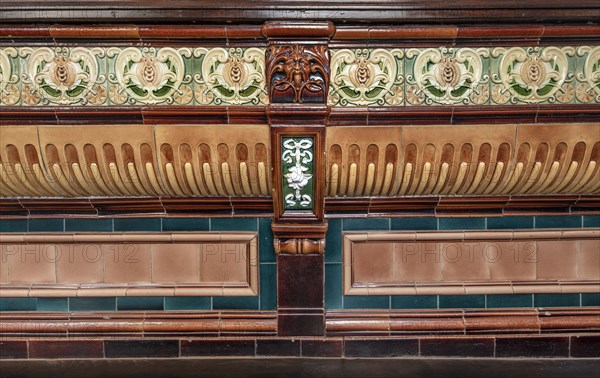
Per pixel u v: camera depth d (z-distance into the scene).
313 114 2.71
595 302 3.11
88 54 2.71
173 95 2.73
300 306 3.05
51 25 2.65
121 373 2.88
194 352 3.08
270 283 3.12
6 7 2.60
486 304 3.12
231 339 3.08
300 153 2.79
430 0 2.59
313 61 2.68
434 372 2.88
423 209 3.10
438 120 2.75
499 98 2.74
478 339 3.07
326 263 3.12
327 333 3.07
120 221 3.12
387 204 3.09
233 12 2.61
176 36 2.67
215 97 2.74
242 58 2.71
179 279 3.13
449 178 2.91
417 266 3.13
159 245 3.12
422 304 3.12
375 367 2.95
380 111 2.73
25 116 2.72
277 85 2.70
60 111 2.71
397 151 2.83
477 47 2.72
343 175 2.91
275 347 3.08
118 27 2.65
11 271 3.12
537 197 3.06
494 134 2.79
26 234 3.09
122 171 2.88
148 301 3.12
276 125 2.72
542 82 2.73
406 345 3.08
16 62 2.71
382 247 3.12
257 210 3.10
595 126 2.76
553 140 2.81
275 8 2.61
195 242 3.11
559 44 2.71
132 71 2.72
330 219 3.12
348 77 2.73
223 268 3.12
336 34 2.68
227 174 2.89
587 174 2.90
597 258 3.11
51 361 3.05
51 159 2.84
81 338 3.08
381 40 2.71
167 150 2.83
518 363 3.01
